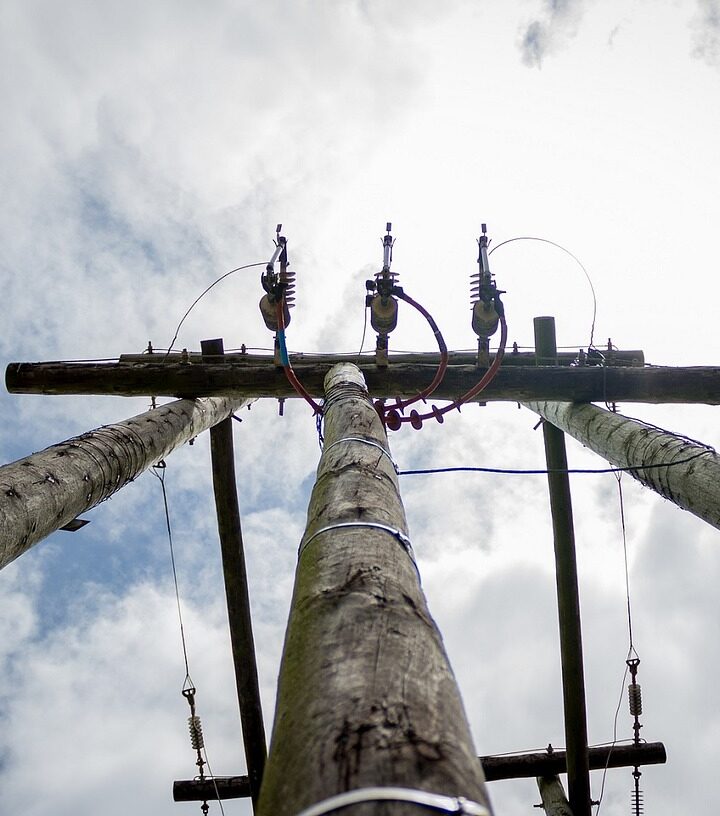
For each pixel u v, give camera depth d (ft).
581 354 21.49
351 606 4.95
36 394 20.53
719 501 12.75
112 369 20.30
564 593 20.59
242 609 21.94
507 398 19.83
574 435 20.68
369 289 15.61
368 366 19.93
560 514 21.24
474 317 17.90
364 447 9.52
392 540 6.37
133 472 16.70
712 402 19.67
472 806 3.15
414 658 4.34
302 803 3.24
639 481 17.13
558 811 19.70
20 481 12.37
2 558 11.11
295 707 4.10
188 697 21.94
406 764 3.33
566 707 20.13
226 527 22.47
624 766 20.83
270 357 22.84
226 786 21.33
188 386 20.12
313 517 7.41
